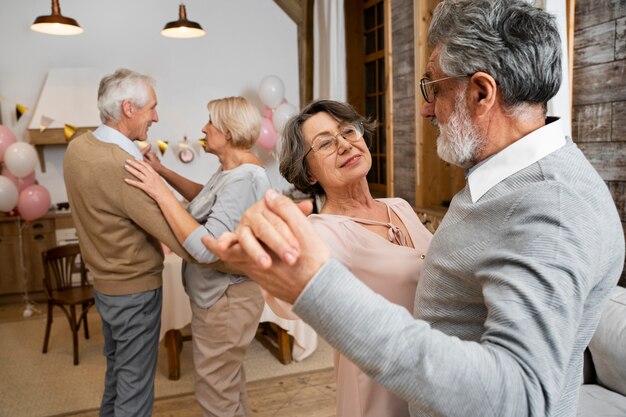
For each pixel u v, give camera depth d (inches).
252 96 233.8
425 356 22.6
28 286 195.3
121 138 78.4
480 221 30.0
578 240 25.7
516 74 29.9
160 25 220.1
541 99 31.0
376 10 206.4
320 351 145.6
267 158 227.8
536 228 26.3
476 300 30.3
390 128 167.6
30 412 113.3
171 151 225.0
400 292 45.6
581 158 31.2
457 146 32.6
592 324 29.9
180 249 75.4
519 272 25.1
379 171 212.1
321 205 55.8
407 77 154.6
